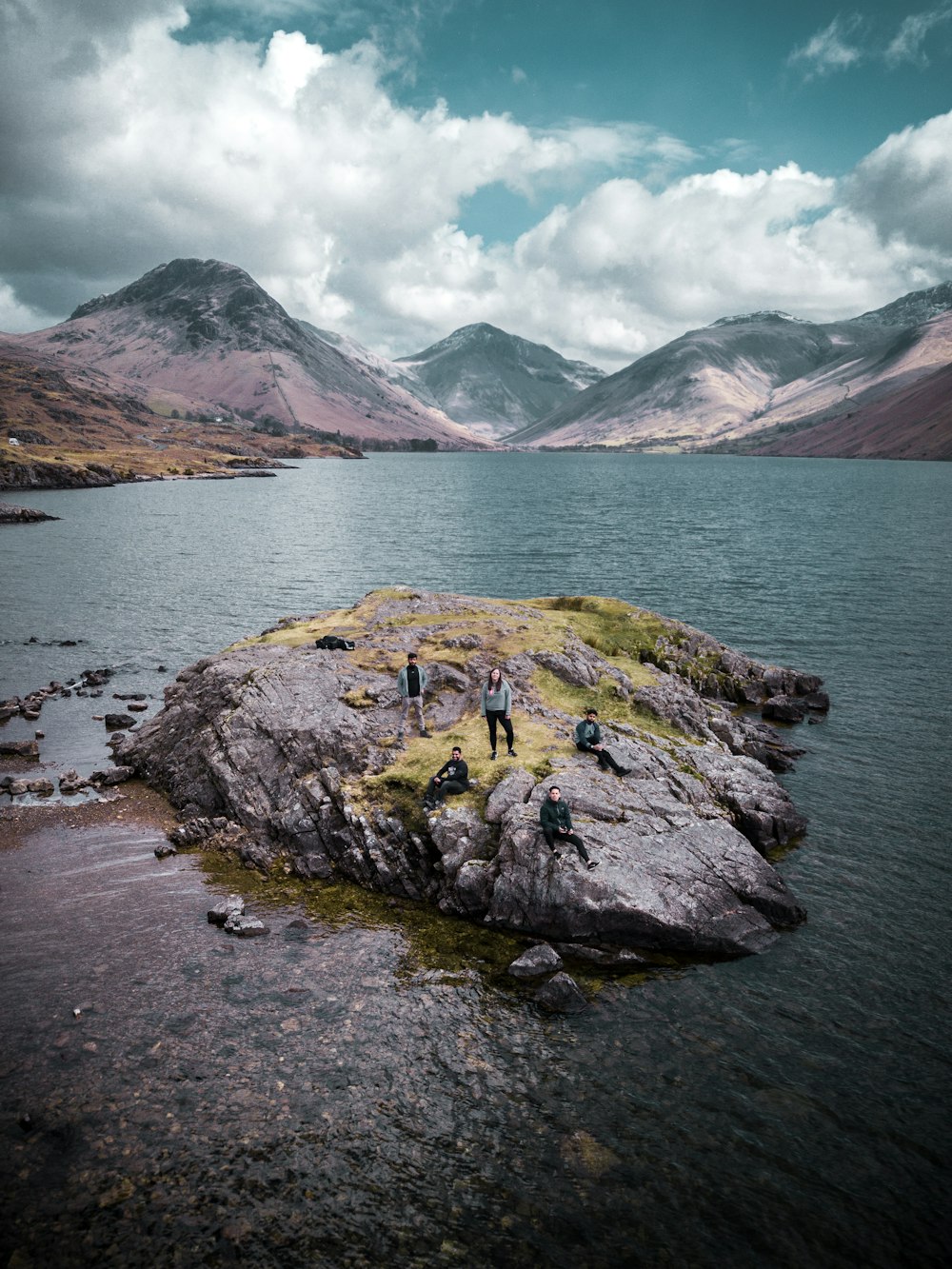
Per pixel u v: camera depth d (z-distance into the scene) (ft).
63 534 357.61
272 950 65.77
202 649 169.27
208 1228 40.91
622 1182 44.60
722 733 113.50
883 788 101.60
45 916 70.18
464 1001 60.13
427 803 79.77
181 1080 50.72
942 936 70.03
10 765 106.32
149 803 95.35
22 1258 38.96
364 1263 39.42
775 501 591.78
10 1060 51.90
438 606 147.74
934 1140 48.06
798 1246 41.09
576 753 88.74
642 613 154.71
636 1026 57.82
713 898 71.36
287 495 622.13
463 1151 46.29
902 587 242.58
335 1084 50.88
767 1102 50.75
